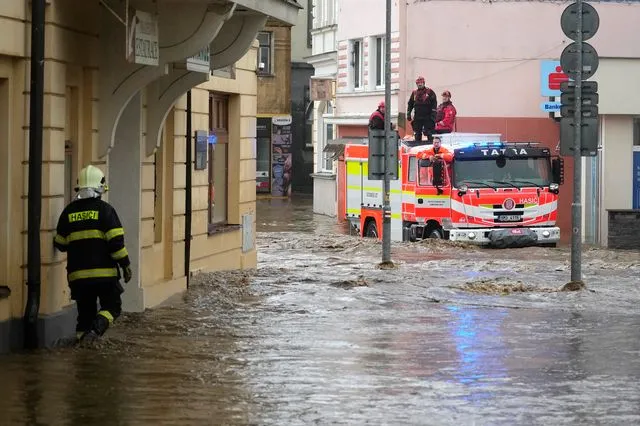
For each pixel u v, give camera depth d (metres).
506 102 67.50
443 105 56.44
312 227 67.44
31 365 18.91
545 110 63.72
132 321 24.17
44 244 20.84
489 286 31.83
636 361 20.14
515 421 15.38
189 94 29.59
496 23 67.38
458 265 39.28
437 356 20.53
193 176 31.83
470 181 48.34
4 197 20.38
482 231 48.12
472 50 67.50
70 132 22.78
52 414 15.37
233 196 36.53
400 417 15.53
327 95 81.88
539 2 67.25
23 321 20.52
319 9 88.62
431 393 17.19
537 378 18.45
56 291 21.28
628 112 60.75
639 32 66.69
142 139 26.05
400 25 67.88
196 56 26.11
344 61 78.81
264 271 35.66
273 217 76.94
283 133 101.38
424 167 49.44
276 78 99.62
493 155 48.72
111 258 20.73
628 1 66.56
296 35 106.19
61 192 21.41
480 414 15.77
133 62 22.59
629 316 26.22
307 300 28.48
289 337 22.52
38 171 20.38
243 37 28.77
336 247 49.06
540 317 25.95
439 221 49.03
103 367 18.84
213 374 18.45
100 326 20.69
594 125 31.31
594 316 26.17
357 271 36.69
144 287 26.30
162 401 16.34
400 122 67.94
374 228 55.88
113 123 23.67
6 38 19.69
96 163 23.61
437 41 67.62
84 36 22.55
